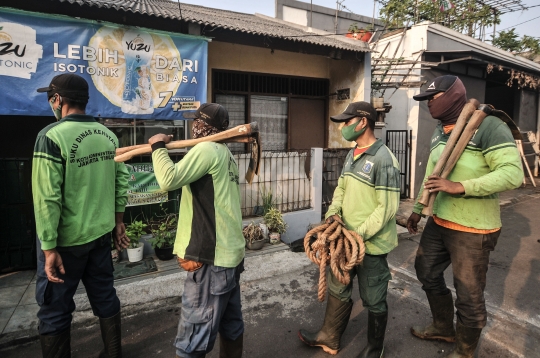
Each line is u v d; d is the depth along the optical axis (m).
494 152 2.10
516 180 2.05
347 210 2.44
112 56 3.98
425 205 2.22
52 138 1.97
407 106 7.98
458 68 8.71
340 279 2.14
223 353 2.23
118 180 2.51
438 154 2.45
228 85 6.12
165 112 4.36
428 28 7.82
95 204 2.22
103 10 4.07
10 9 3.44
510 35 15.28
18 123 4.14
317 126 7.15
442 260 2.52
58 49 3.70
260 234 4.66
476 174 2.21
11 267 3.99
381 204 2.21
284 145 6.79
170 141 1.96
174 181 1.75
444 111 2.35
